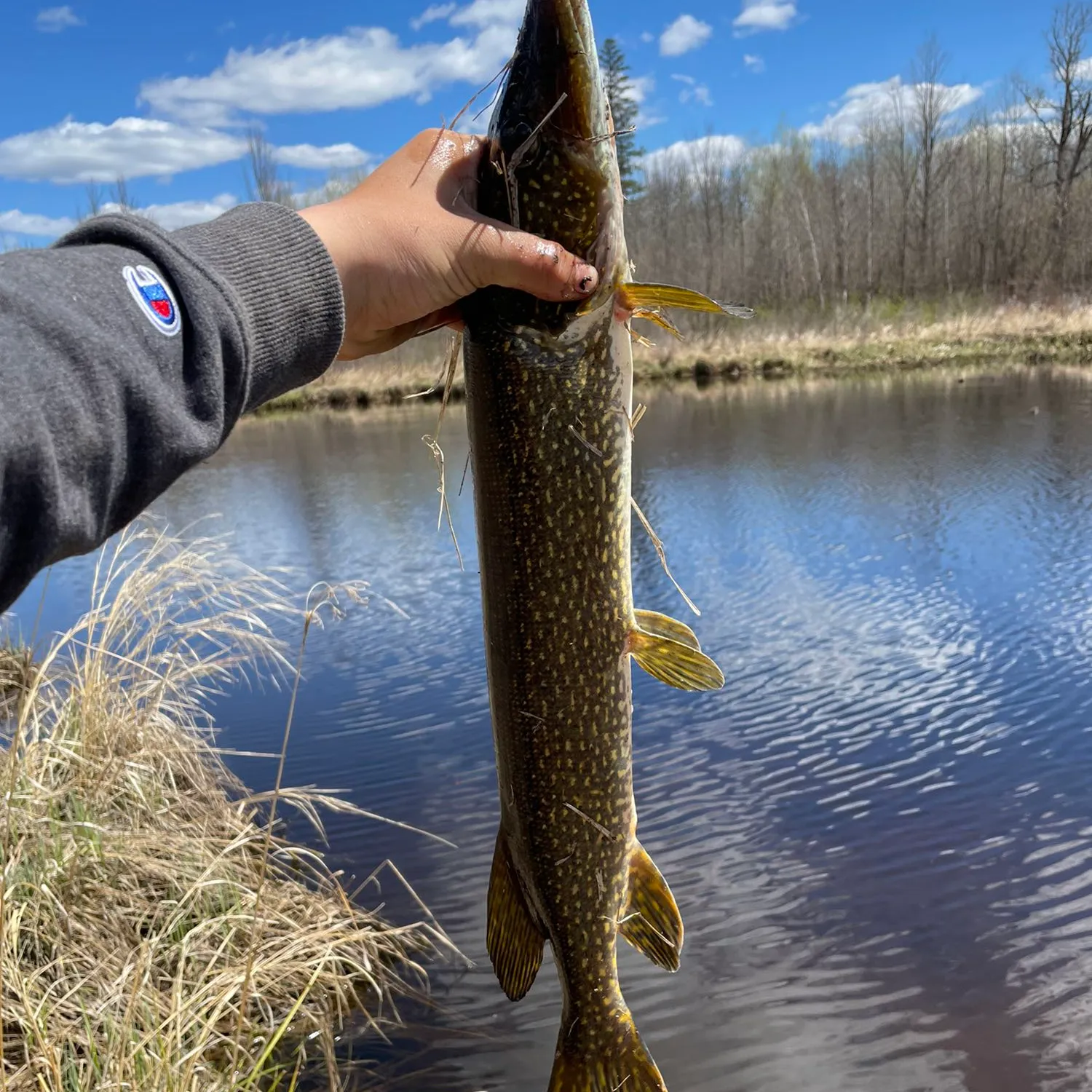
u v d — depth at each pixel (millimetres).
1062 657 8125
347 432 26391
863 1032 4188
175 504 17484
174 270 1162
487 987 4570
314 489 18203
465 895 5270
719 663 8547
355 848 5809
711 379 32156
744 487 15328
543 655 2334
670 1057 4109
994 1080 3883
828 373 31547
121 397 1036
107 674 5934
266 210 1371
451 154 1933
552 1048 4141
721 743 7035
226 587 6512
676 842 5785
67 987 3877
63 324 1005
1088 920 4832
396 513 15750
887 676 8031
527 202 2055
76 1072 3350
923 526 12406
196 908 4480
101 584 12461
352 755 7125
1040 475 14539
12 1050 3631
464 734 7414
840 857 5523
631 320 2279
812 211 54219
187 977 4145
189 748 5992
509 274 1896
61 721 5477
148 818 5180
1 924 3436
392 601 11070
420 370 33031
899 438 18547
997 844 5543
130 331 1071
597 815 2439
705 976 4629
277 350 1296
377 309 1788
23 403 944
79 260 1085
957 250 51688
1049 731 6863
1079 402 21422
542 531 2264
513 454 2232
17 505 945
